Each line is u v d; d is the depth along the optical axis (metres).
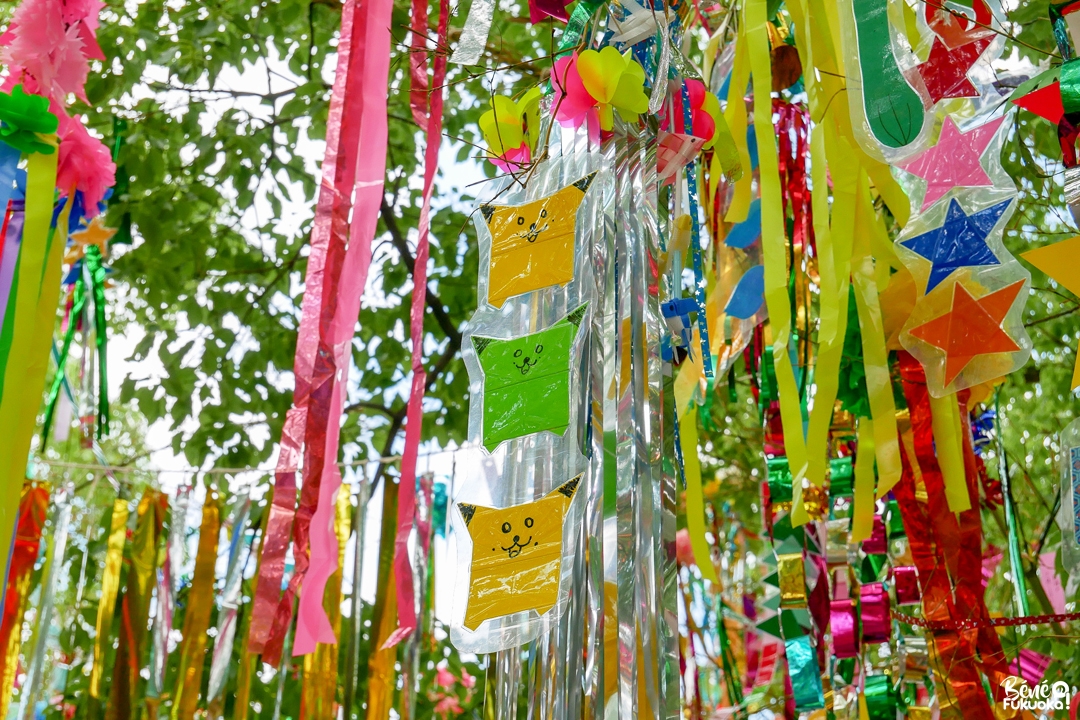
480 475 1.07
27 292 1.41
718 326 1.65
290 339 3.61
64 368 1.83
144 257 3.44
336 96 1.61
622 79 1.17
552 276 1.11
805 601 1.46
